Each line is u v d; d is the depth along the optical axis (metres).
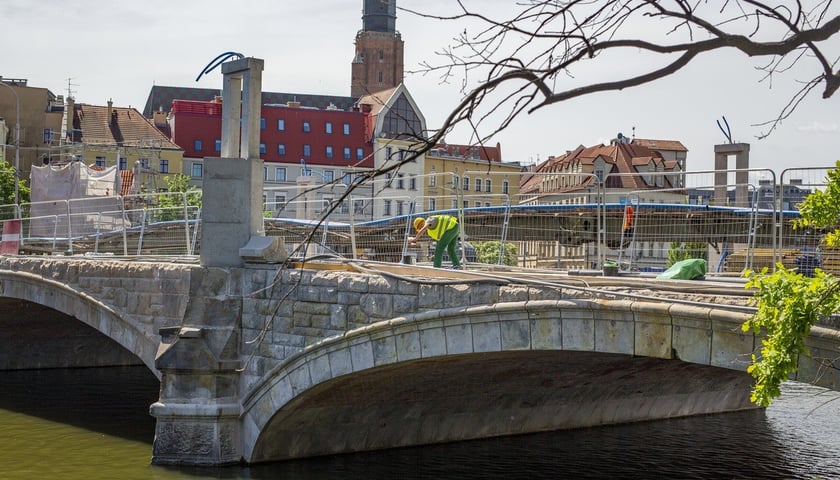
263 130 100.88
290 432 18.38
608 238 20.56
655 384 24.23
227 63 18.66
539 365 18.77
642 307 11.67
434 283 14.48
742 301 11.18
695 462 20.28
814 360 9.88
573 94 5.27
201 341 17.66
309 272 16.59
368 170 5.99
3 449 20.22
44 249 31.22
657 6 5.24
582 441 22.50
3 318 32.44
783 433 23.97
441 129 5.47
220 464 17.67
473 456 20.41
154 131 96.69
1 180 73.62
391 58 135.25
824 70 5.52
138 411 25.84
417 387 19.02
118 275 20.97
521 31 5.46
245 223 17.94
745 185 16.05
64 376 33.78
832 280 8.37
